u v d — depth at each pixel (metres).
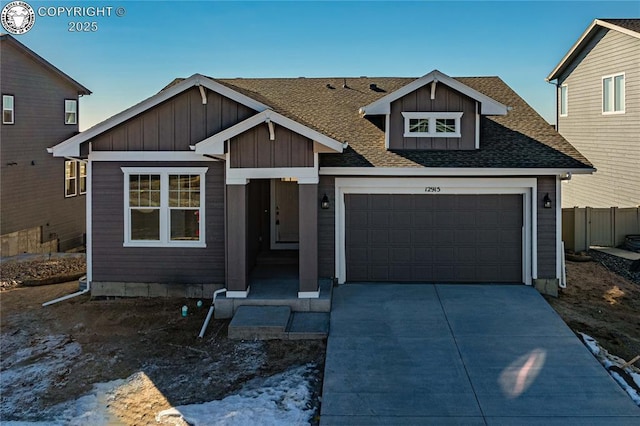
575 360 8.23
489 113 12.20
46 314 10.76
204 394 7.33
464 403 6.97
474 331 9.38
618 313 10.71
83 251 22.75
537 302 10.88
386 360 8.26
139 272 11.70
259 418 6.66
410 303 10.83
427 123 12.38
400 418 6.62
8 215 18.89
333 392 7.27
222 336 9.47
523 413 6.71
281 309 10.16
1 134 18.53
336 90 16.11
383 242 12.27
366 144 12.63
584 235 16.34
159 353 8.77
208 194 11.52
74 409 6.93
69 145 11.19
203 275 11.63
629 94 18.45
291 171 10.30
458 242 12.20
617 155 19.22
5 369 8.20
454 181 11.97
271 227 14.12
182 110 11.43
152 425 6.52
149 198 11.59
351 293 11.48
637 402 6.97
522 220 12.08
